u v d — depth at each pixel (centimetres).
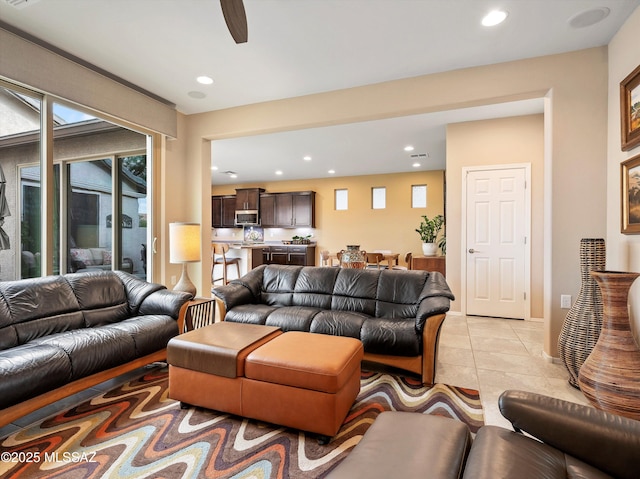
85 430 190
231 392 197
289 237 908
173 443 178
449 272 462
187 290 344
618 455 102
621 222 247
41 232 283
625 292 198
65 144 304
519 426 120
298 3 222
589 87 278
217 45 275
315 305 343
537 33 258
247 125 398
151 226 391
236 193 918
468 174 450
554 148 286
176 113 407
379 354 263
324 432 175
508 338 357
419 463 101
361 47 278
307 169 763
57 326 249
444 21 243
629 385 186
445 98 319
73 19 241
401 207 799
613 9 231
